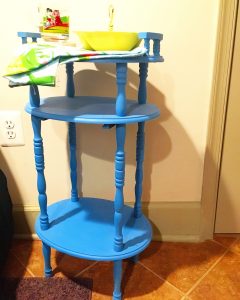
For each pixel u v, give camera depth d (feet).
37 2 2.77
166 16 2.81
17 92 3.05
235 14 2.76
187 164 3.33
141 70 2.57
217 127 3.14
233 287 2.86
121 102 2.10
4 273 2.97
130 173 3.35
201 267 3.12
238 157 3.30
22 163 3.32
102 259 2.44
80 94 3.08
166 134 3.21
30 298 2.67
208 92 3.05
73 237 2.68
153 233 3.55
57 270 3.03
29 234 3.53
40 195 2.69
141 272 3.03
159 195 3.45
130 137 3.22
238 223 3.59
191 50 2.91
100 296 2.73
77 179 3.39
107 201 3.29
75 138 3.07
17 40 2.88
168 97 3.07
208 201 3.43
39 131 2.48
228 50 2.87
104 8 2.79
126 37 2.06
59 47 2.13
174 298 2.73
